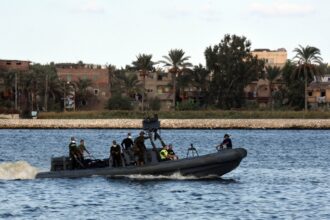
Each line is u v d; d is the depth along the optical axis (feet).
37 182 267.59
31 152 502.79
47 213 207.82
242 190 255.29
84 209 214.69
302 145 588.91
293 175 318.65
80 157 279.28
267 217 202.90
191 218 200.64
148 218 200.44
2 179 276.41
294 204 226.17
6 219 198.59
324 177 310.86
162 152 273.13
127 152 273.54
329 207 220.64
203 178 269.44
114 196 236.84
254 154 475.31
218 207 219.00
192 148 281.95
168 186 255.29
